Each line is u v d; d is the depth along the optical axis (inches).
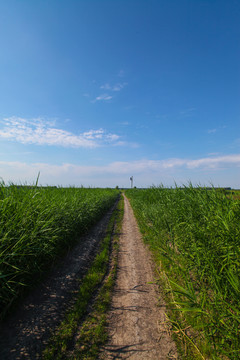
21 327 95.6
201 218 151.8
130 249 224.5
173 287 134.3
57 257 181.8
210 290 112.1
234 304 89.5
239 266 99.4
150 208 321.4
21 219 135.3
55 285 137.9
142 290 138.5
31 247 126.3
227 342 83.4
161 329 100.0
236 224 116.7
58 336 91.7
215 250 113.8
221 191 165.8
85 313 110.9
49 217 181.0
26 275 126.6
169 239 196.9
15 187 178.4
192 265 129.6
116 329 99.9
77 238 239.6
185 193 215.2
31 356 80.0
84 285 139.2
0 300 99.5
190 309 87.1
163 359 82.2
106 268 172.6
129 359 81.8
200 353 83.1
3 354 79.6
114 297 129.8
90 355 82.9
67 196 290.5
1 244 113.4
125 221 385.4
